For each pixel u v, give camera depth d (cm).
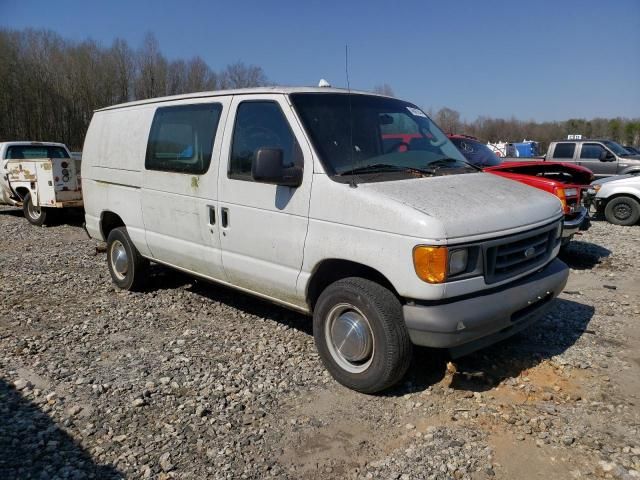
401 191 375
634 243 980
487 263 360
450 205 361
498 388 395
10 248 963
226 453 318
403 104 515
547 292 410
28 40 4762
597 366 432
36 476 295
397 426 347
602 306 589
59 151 1500
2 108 4506
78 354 464
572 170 831
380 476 297
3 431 339
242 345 480
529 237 391
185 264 538
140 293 644
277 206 422
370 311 368
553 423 346
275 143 429
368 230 363
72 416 359
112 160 621
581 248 919
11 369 432
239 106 464
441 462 307
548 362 438
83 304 607
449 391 388
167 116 541
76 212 1294
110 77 4991
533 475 296
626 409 364
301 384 404
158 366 437
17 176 1278
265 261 442
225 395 387
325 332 405
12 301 619
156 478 296
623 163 1606
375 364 371
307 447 325
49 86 4756
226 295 632
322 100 441
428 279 336
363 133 436
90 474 298
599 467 301
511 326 389
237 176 456
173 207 529
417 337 353
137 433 339
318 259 396
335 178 389
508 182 458
